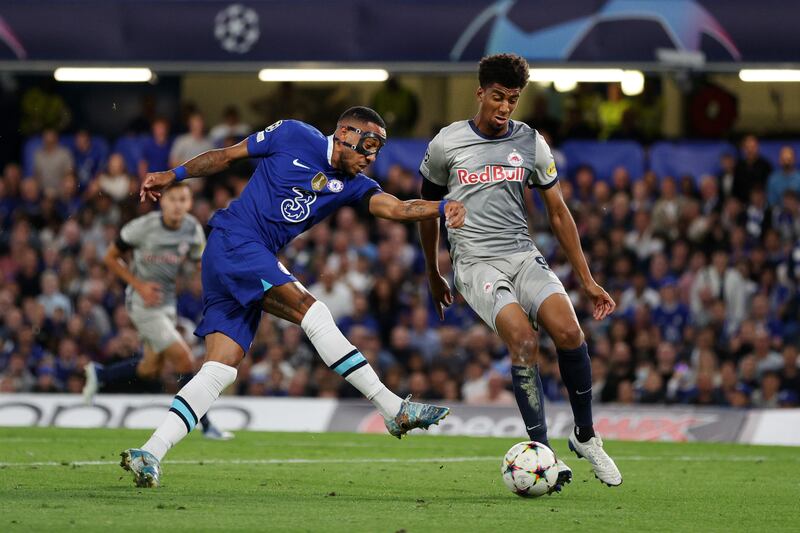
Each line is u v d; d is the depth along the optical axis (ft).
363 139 75.77
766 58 166.71
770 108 221.05
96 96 230.89
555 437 143.84
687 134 217.97
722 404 160.97
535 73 185.16
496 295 76.02
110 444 112.57
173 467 90.94
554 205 79.36
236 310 74.74
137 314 129.59
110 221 204.33
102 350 182.70
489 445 124.67
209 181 207.41
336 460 102.37
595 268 182.70
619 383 165.27
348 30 173.06
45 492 70.08
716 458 114.01
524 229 79.87
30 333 182.29
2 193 208.44
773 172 193.57
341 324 181.57
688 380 164.14
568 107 213.25
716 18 167.12
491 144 78.95
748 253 187.11
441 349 172.24
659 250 186.70
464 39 170.91
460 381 169.27
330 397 168.45
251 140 76.79
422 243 81.56
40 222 204.85
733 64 167.53
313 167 76.02
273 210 75.77
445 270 187.73
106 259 127.95
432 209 71.36
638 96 213.87
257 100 229.04
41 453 100.99
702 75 209.97
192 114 217.15
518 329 74.08
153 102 219.00
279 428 147.33
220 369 73.31
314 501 68.80
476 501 70.44
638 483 85.97
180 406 72.43
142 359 132.98
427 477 87.10
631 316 177.37
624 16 168.45
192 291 181.16
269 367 170.81
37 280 193.57
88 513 60.23
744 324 169.37
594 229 189.06
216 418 148.46
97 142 215.10
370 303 183.11
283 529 55.98
